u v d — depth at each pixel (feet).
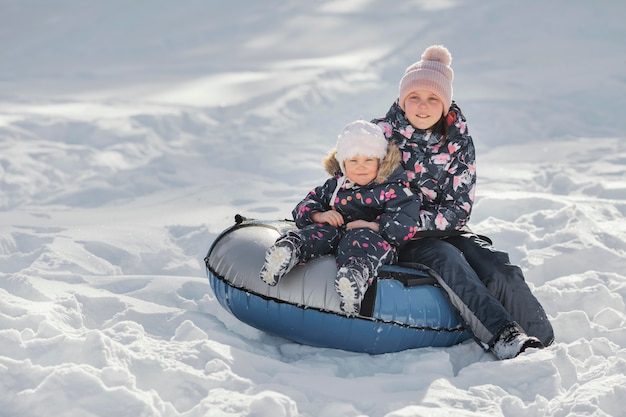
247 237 15.25
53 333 13.66
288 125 42.52
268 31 71.61
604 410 12.12
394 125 16.03
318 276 14.21
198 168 33.09
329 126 42.68
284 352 14.74
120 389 11.48
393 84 52.49
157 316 15.62
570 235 21.99
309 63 56.95
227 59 61.98
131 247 21.75
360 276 13.69
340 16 74.43
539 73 51.96
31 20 77.46
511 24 67.97
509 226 23.48
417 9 74.59
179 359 13.24
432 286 14.80
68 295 16.22
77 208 27.78
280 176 32.48
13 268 19.65
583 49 59.98
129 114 40.16
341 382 12.96
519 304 15.12
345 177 15.30
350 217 15.31
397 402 12.24
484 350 14.62
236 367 13.21
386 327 14.15
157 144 37.04
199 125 40.91
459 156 15.80
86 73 56.54
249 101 45.19
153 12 80.23
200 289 18.06
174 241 22.97
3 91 48.32
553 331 15.34
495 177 31.76
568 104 44.50
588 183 30.42
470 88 47.42
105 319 15.79
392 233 14.61
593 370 13.52
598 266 20.42
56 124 37.35
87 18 77.51
